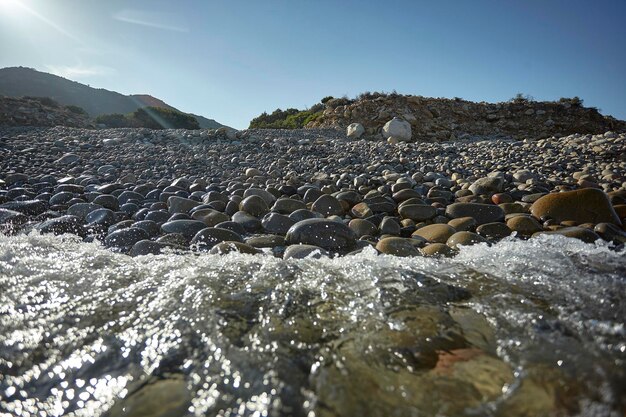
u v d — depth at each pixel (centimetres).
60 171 702
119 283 209
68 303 184
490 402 115
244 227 394
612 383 117
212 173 707
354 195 495
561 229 365
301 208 453
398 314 172
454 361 136
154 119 2339
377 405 116
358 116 1836
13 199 474
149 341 153
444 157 872
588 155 824
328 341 151
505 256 254
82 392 128
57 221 352
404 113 1822
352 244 334
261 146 1020
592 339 144
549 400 113
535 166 733
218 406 118
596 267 227
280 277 216
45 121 1745
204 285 204
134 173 705
